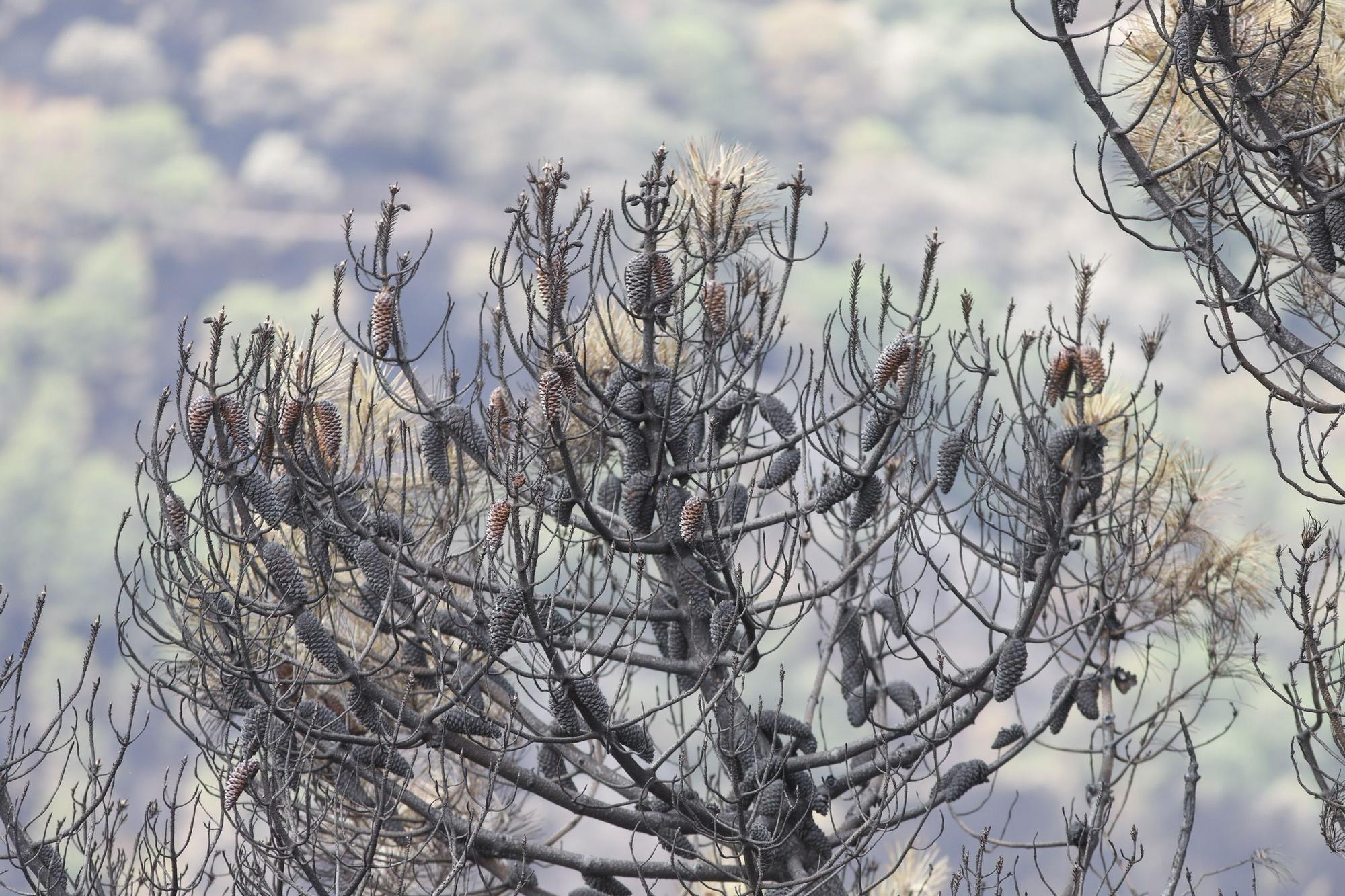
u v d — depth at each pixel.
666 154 17.88
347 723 18.69
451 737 18.47
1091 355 18.72
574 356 17.31
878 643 20.86
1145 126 18.34
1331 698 14.91
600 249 17.72
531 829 23.25
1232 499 21.17
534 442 18.44
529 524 16.09
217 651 16.48
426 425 18.08
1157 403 18.72
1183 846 17.75
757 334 19.09
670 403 18.33
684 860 19.52
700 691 18.48
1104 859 17.97
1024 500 18.44
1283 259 18.19
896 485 20.12
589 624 19.95
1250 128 15.69
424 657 19.16
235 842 15.76
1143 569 19.12
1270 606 20.39
